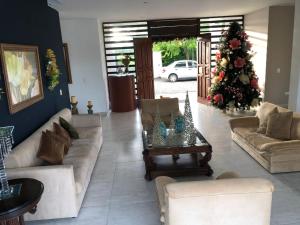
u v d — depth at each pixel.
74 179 2.93
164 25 8.07
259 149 3.84
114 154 4.67
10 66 3.26
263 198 1.85
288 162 3.64
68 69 7.39
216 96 6.65
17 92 3.42
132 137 5.57
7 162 2.73
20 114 3.54
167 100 5.49
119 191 3.43
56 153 3.23
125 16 7.10
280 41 6.94
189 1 5.39
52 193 2.76
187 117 3.75
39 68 4.24
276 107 4.27
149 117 5.01
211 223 1.90
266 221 1.92
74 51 7.32
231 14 7.91
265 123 4.31
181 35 8.16
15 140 3.36
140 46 7.95
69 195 2.79
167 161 4.04
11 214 1.95
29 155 3.04
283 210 2.87
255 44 7.57
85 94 7.61
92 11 6.05
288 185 3.36
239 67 6.41
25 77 3.69
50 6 5.17
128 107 7.95
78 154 3.70
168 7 6.01
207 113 7.18
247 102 6.61
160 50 16.44
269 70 7.10
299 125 3.86
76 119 5.05
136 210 3.01
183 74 14.49
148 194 3.34
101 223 2.80
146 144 3.75
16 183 2.35
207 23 8.16
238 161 4.14
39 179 2.70
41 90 4.26
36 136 3.43
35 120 4.07
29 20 4.07
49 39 5.00
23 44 3.80
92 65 7.45
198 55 8.34
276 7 6.68
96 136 4.55
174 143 3.68
